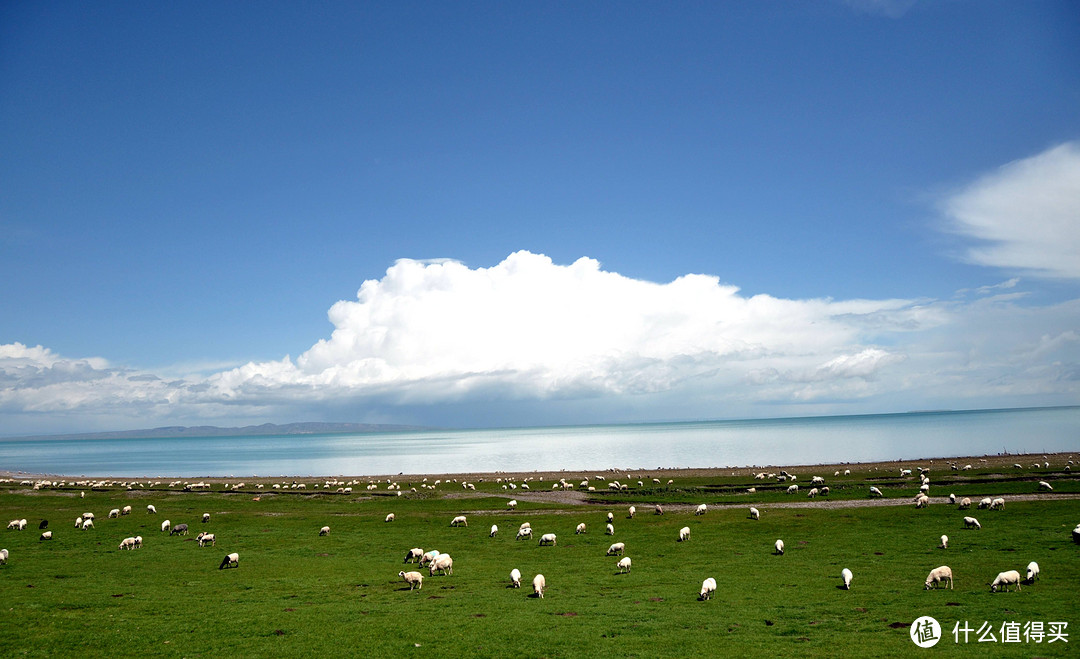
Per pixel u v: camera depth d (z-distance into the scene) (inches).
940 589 1416.1
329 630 1245.7
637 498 3538.4
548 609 1373.0
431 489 4101.9
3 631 1248.8
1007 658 1005.2
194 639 1201.4
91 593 1550.2
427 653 1117.1
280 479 5565.9
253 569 1833.2
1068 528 2028.8
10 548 2180.1
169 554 2062.0
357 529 2593.5
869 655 1043.9
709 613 1315.2
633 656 1079.6
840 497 3176.7
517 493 3868.1
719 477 4537.4
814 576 1604.3
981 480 3614.7
